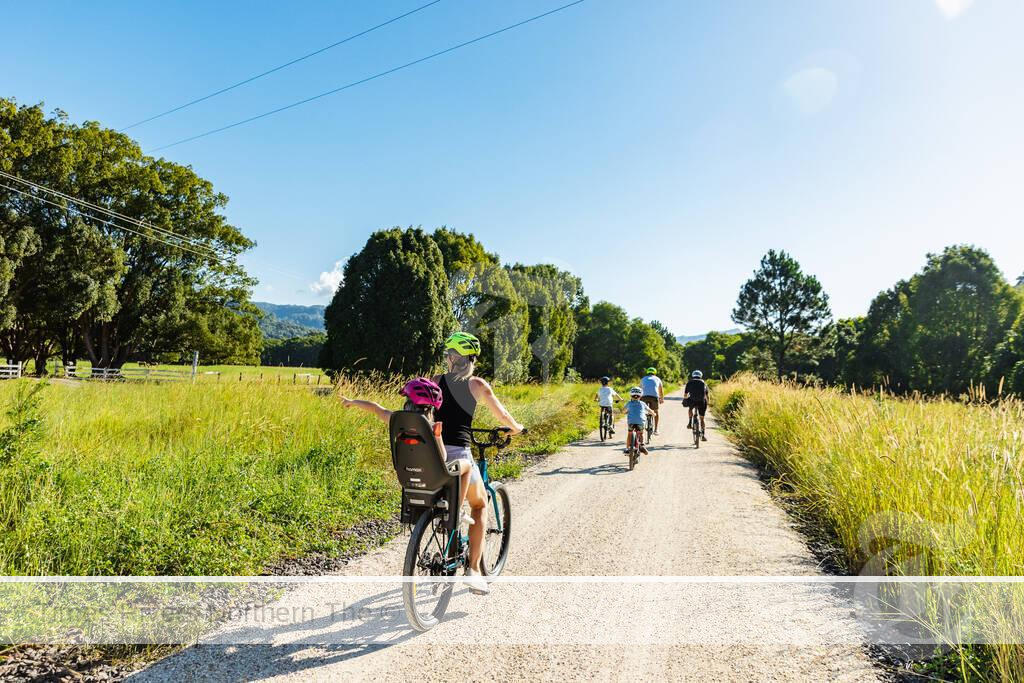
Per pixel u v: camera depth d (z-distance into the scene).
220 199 45.62
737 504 7.56
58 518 4.68
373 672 3.29
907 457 5.58
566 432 15.42
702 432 14.52
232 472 6.44
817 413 9.62
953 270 51.19
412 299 24.97
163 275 42.78
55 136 36.25
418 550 3.80
